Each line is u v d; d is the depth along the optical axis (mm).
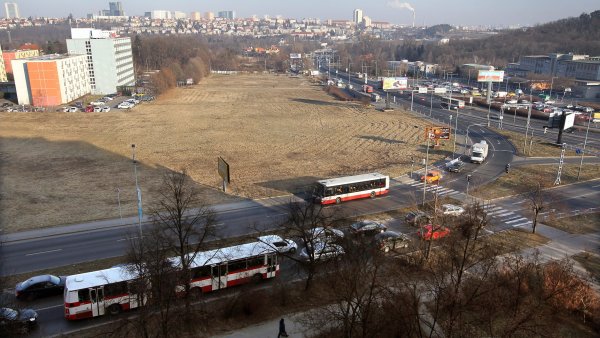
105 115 176625
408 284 49219
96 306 48031
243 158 116375
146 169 104812
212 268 53062
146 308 43812
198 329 46094
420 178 99938
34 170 103188
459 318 45594
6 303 47156
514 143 134750
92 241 66688
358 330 45469
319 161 114062
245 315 49250
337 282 49531
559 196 88375
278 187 92938
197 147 127188
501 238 68188
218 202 83750
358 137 142375
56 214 77062
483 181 98438
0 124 153250
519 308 48438
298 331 46812
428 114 189375
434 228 59281
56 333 45594
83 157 114750
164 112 186000
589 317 49031
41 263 59781
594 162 114438
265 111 192875
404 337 44969
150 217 75250
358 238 59094
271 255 56500
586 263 60906
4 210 78750
